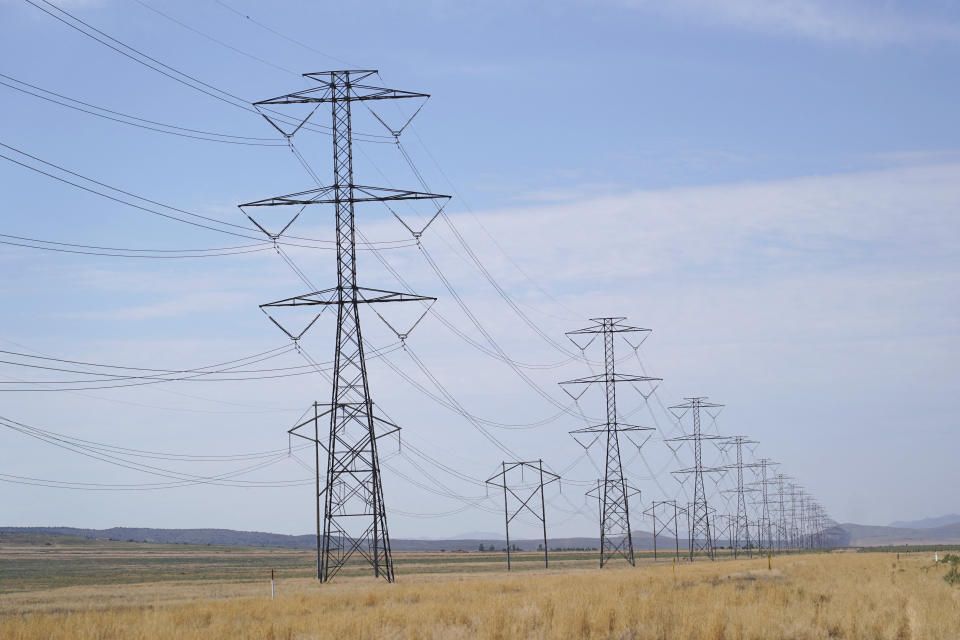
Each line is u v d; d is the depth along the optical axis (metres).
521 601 46.44
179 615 43.00
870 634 31.66
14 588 92.94
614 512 114.31
